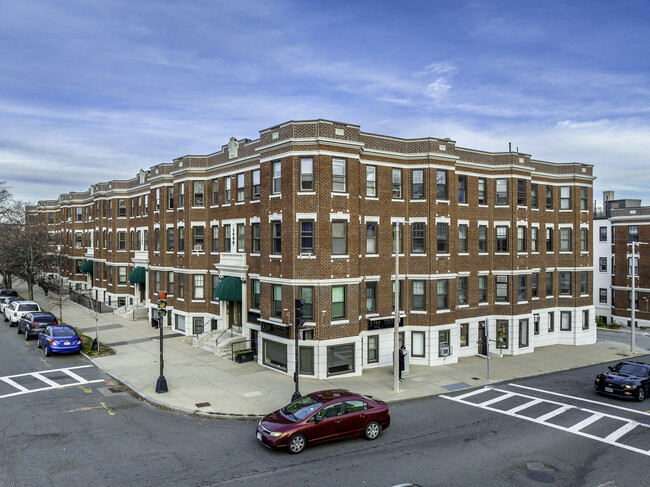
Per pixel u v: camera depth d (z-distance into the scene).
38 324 33.03
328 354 25.66
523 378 27.20
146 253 44.44
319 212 25.50
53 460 14.71
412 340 30.42
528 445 16.72
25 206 69.50
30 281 51.91
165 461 14.77
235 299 31.20
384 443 16.70
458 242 32.72
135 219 48.53
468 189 33.50
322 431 16.03
